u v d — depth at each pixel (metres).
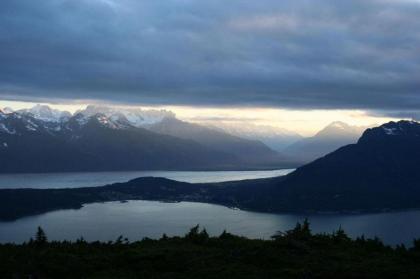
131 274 28.94
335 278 27.62
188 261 30.84
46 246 35.72
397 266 29.42
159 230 164.12
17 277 27.88
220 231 158.38
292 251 32.69
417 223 172.00
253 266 29.77
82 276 28.84
